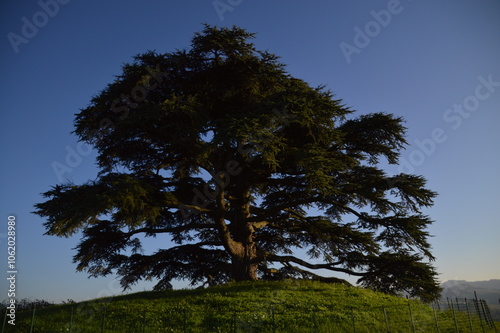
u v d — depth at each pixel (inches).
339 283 1008.9
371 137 884.6
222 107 925.8
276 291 793.6
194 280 1086.4
